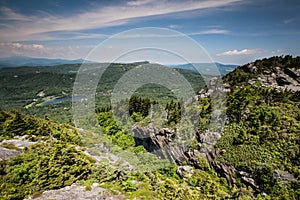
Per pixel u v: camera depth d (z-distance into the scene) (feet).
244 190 59.00
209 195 52.01
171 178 52.70
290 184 57.21
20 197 41.09
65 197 40.01
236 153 67.26
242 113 82.48
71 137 54.29
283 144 67.41
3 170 45.27
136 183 44.42
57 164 45.62
